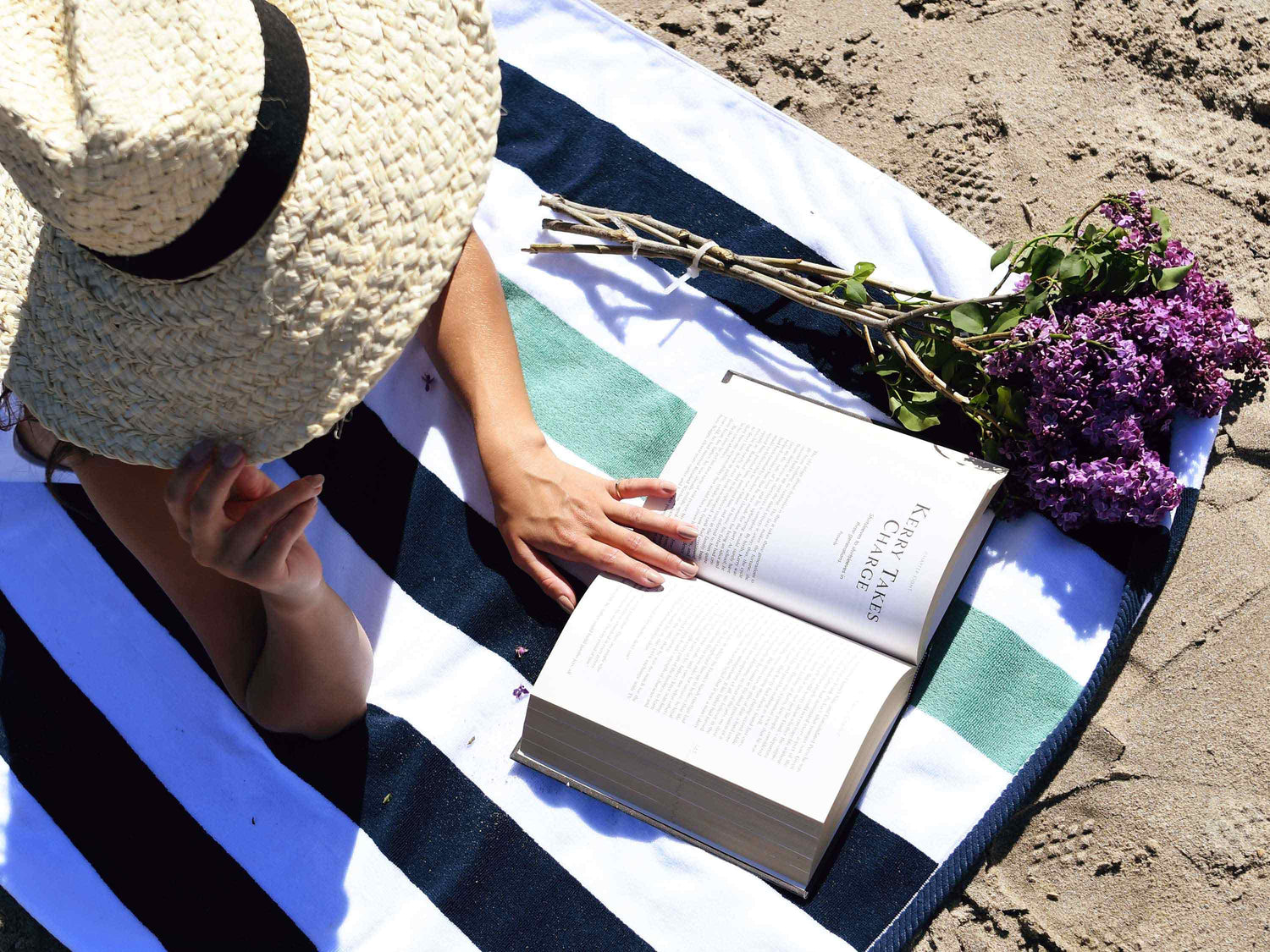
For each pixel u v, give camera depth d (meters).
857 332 1.98
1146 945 1.70
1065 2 2.44
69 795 1.82
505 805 1.76
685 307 2.12
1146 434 1.90
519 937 1.69
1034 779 1.72
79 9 1.15
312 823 1.78
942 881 1.67
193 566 1.67
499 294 1.98
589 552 1.79
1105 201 1.87
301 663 1.63
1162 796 1.77
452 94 1.45
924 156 2.35
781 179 2.22
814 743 1.59
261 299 1.30
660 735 1.63
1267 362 1.96
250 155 1.20
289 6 1.38
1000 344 1.78
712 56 2.50
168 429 1.39
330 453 2.03
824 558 1.71
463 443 2.02
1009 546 1.87
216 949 1.73
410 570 1.94
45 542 1.98
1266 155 2.26
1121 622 1.80
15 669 1.91
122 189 1.14
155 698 1.87
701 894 1.67
